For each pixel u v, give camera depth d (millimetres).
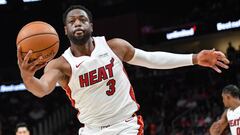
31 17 25000
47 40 4055
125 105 4441
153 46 24203
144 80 23109
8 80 25266
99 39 4559
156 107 21266
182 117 18969
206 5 24422
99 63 4391
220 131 9383
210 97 19859
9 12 24641
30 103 24016
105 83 4371
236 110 9016
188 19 23781
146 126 19484
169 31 23344
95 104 4379
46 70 4395
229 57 21031
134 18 24562
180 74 22719
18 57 3980
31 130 21656
